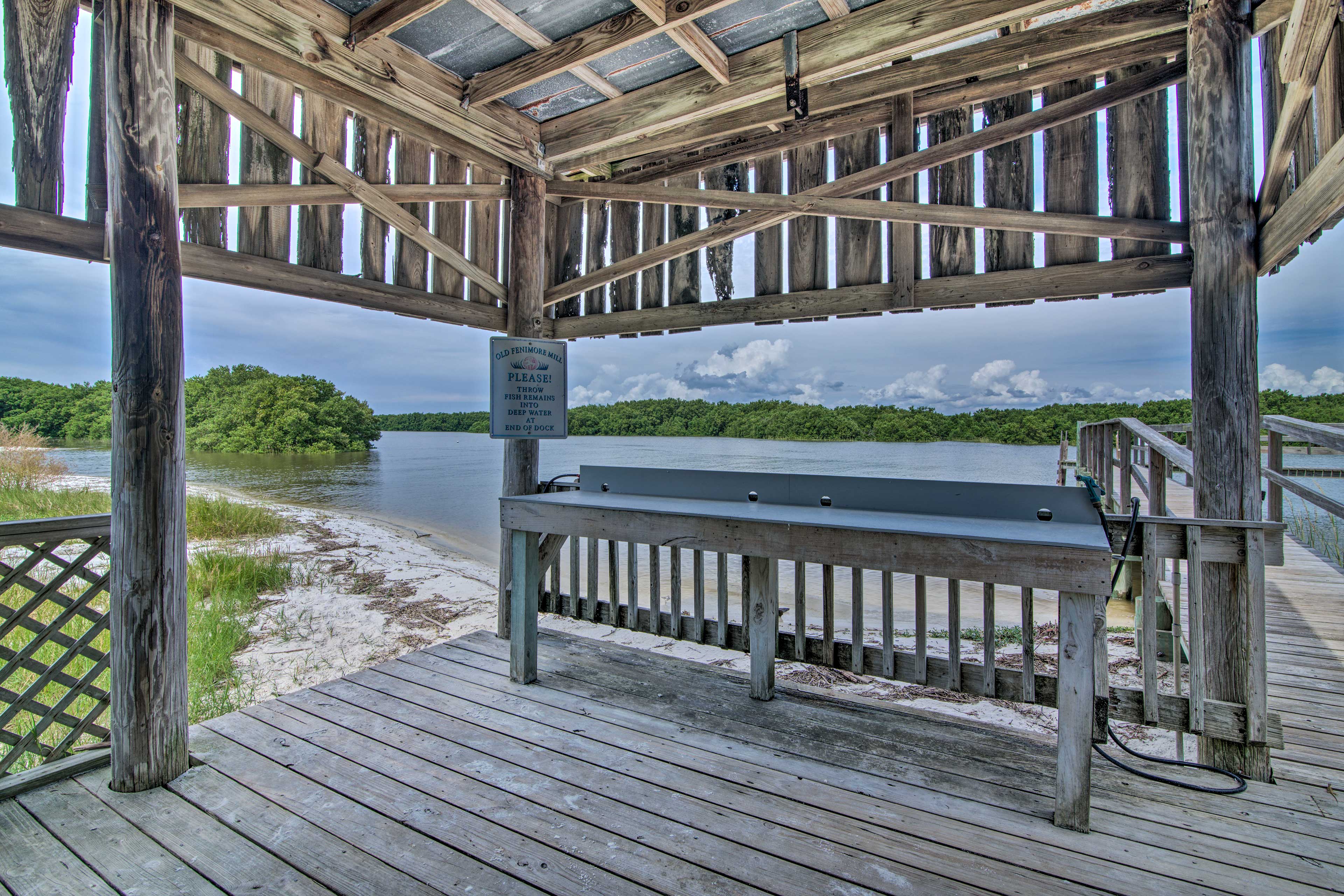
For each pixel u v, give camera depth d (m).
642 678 3.15
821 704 2.85
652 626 3.38
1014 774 2.25
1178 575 3.19
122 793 2.16
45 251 2.43
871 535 2.20
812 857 1.80
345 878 1.73
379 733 2.59
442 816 2.02
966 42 3.35
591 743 2.49
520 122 3.70
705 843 1.87
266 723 2.68
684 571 9.96
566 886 1.69
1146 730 3.36
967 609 7.48
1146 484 4.81
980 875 1.72
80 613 2.47
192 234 2.95
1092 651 1.89
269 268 3.16
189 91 2.93
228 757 2.40
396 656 4.94
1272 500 4.64
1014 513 2.39
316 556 9.23
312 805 2.09
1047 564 1.91
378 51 2.90
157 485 2.19
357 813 2.04
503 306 4.28
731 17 2.81
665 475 3.21
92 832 1.95
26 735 2.29
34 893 1.68
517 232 4.02
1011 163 3.42
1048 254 3.34
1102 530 2.14
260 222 3.16
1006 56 3.11
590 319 4.55
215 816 2.03
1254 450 2.54
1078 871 1.73
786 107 3.42
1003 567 1.97
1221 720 2.16
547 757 2.39
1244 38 2.57
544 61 3.01
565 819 2.00
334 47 2.72
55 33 2.45
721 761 2.35
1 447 16.30
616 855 1.82
